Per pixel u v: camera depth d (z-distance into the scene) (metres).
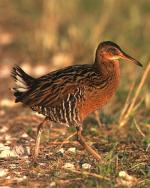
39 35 22.83
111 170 12.55
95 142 14.73
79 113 13.44
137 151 14.03
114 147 13.70
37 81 13.77
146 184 12.09
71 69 13.70
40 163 13.28
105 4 24.38
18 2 26.42
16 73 13.76
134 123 15.48
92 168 12.90
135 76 18.41
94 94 13.38
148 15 23.88
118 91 17.64
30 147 14.47
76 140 14.85
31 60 22.06
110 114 16.55
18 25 25.12
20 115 17.11
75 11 24.33
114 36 22.17
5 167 13.10
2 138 15.28
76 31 22.34
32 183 12.25
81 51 21.84
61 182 12.22
